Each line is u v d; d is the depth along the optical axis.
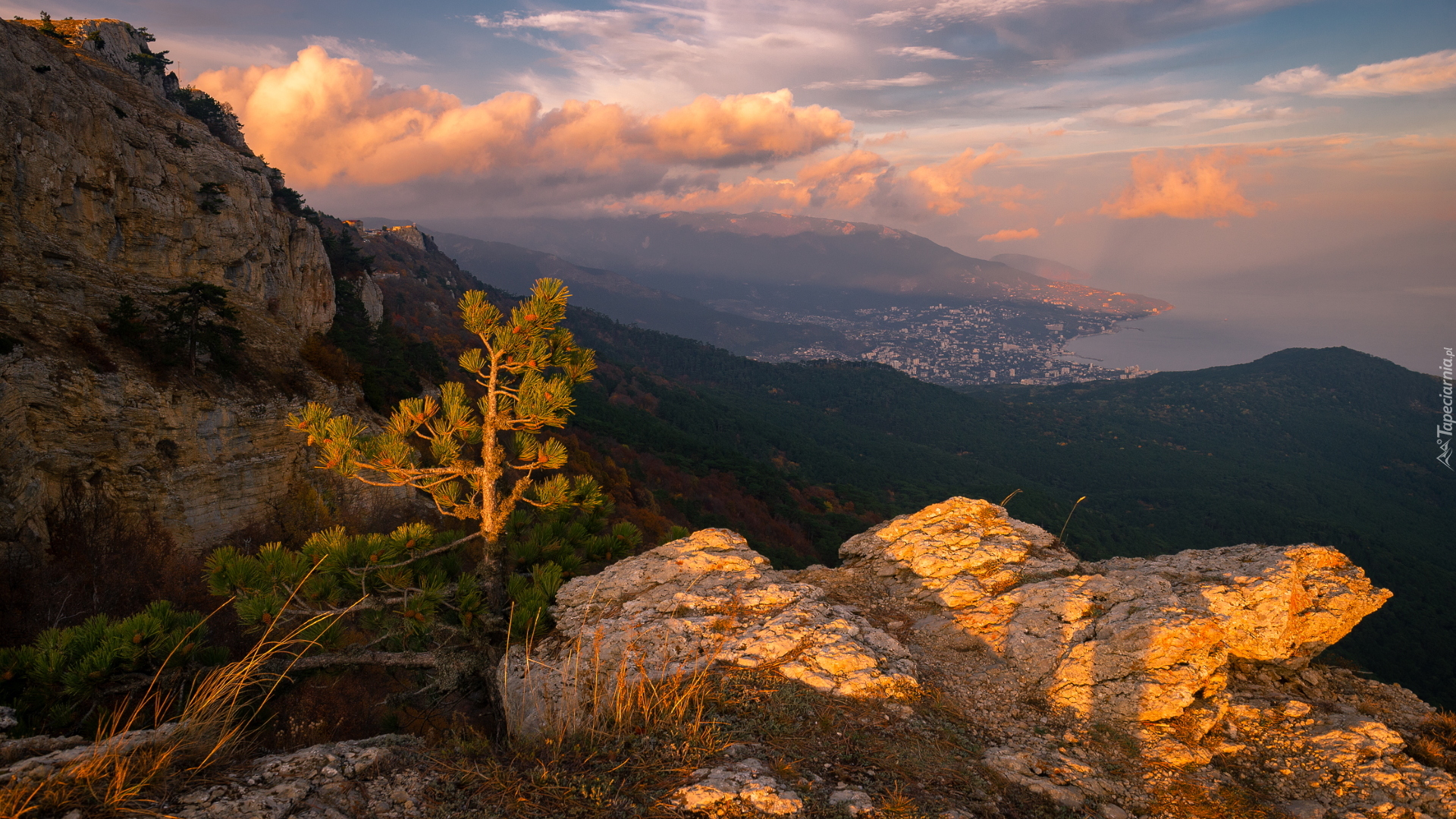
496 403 6.30
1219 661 4.91
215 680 3.84
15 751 2.81
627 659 4.84
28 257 21.88
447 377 61.44
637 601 5.79
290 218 43.00
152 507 21.89
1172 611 5.18
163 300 27.09
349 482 30.55
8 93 22.42
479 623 6.02
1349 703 5.11
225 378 26.27
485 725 5.62
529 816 2.90
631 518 51.94
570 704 4.02
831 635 5.07
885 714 4.25
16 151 22.36
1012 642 5.40
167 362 24.02
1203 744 4.39
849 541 8.00
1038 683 4.96
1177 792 3.88
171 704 4.44
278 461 27.42
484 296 6.32
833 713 4.14
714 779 3.23
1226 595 5.52
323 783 2.94
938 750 3.90
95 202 25.58
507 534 6.97
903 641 5.66
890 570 7.07
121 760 2.74
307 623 5.20
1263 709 4.80
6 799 2.43
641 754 3.46
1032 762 3.94
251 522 25.89
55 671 4.27
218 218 32.06
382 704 7.45
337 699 8.27
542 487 6.59
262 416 26.89
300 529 27.05
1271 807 3.85
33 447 18.69
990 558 6.71
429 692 6.43
